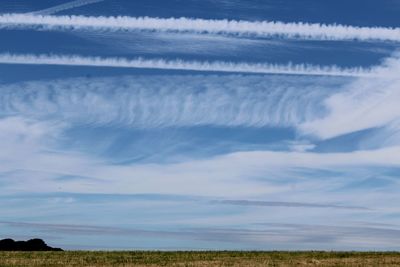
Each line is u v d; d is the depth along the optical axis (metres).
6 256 57.28
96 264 50.00
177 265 49.59
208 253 61.59
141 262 51.75
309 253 60.25
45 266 48.59
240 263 51.00
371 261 53.00
